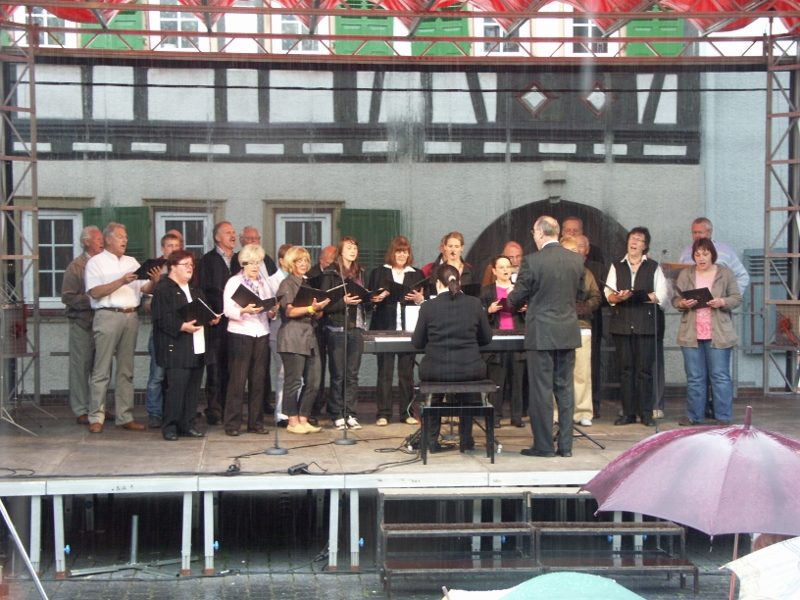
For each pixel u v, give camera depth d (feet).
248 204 35.29
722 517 9.91
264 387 26.76
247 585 19.97
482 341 22.74
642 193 36.63
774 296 35.12
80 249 33.58
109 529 23.65
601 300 27.12
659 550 21.25
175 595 19.25
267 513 25.18
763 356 33.06
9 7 29.73
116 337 26.05
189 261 24.61
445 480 21.04
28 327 32.14
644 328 26.91
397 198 36.11
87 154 33.99
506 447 24.26
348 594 19.47
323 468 21.40
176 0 30.68
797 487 10.14
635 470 10.89
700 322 26.81
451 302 22.26
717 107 36.24
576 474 21.35
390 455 22.99
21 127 33.17
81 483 20.08
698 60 35.96
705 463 10.50
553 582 8.49
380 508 20.48
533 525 20.38
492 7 32.12
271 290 26.27
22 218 31.48
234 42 35.81
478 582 20.04
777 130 35.81
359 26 36.68
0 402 26.61
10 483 19.99
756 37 33.76
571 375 22.93
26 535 20.34
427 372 22.25
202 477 20.45
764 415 28.96
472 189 36.42
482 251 36.68
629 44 36.86
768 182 32.86
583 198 36.60
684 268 27.22
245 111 35.12
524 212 36.73
